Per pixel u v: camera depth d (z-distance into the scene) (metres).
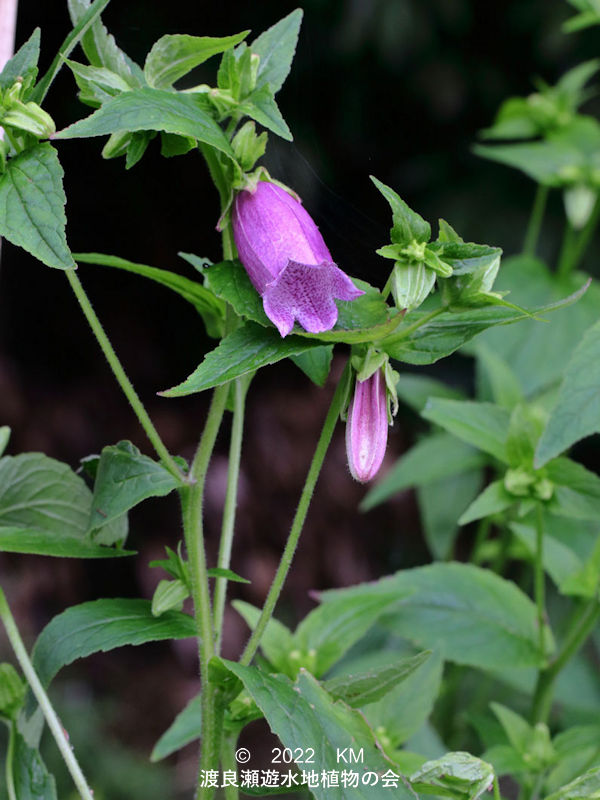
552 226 2.69
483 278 1.13
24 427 2.65
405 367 2.51
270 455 2.69
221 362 1.11
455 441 1.64
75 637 1.17
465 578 1.35
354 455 1.12
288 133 1.12
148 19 1.83
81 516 1.24
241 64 1.13
